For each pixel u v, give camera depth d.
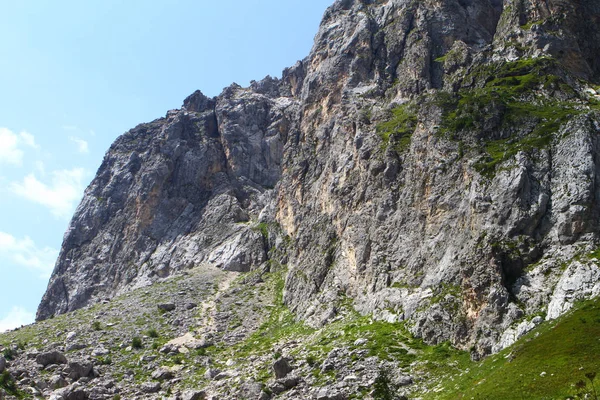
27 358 133.12
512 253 95.56
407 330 103.00
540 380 66.19
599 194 96.38
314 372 98.88
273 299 161.62
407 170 130.25
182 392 109.75
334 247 147.50
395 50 184.12
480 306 92.62
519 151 105.81
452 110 127.12
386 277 119.69
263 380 103.31
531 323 83.56
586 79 137.25
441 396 77.56
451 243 109.06
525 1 154.50
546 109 117.19
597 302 78.38
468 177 111.38
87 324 159.00
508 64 135.75
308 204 175.12
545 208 98.75
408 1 193.50
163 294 175.88
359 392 86.25
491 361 79.81
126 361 133.25
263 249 192.75
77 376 122.81
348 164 154.00
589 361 65.62
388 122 150.38
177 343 141.50
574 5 149.62
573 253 91.69
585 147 100.50
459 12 182.75
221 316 154.75
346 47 197.62
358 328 112.81
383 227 128.50
